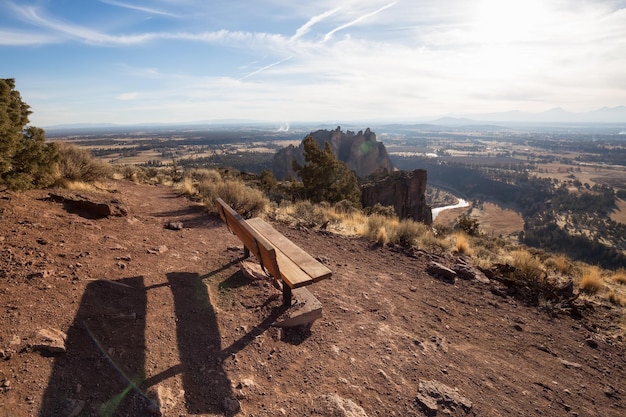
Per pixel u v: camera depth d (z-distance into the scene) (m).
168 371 2.63
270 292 4.07
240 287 4.14
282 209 9.53
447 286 5.50
